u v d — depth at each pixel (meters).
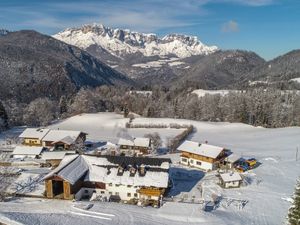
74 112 177.25
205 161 80.56
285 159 89.62
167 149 102.00
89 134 127.88
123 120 153.00
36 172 70.06
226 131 137.38
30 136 99.88
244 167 78.75
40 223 45.16
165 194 61.91
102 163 64.06
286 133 127.25
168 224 48.06
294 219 40.25
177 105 178.50
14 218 45.97
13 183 61.50
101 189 60.47
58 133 101.44
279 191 65.12
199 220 49.94
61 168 58.16
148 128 141.00
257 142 114.62
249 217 53.38
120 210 52.19
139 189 58.94
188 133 129.00
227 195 62.59
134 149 95.62
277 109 153.38
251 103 159.38
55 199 55.72
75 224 45.72
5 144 102.31
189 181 71.25
